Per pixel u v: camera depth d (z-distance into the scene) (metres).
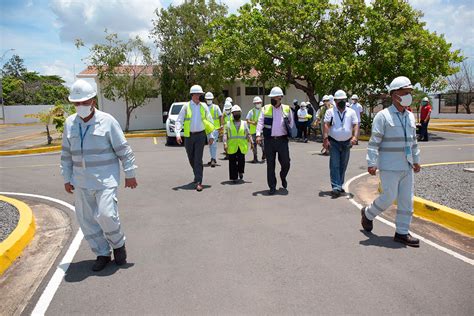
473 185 8.34
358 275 4.45
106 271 4.72
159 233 6.05
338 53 20.80
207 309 3.81
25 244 5.68
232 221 6.55
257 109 12.77
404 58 19.31
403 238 5.39
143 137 23.83
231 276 4.49
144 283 4.38
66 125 4.67
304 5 21.28
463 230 5.89
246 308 3.81
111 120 4.70
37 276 4.69
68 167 4.79
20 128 38.38
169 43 26.23
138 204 7.84
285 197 8.12
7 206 7.54
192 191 8.86
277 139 8.32
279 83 26.19
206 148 17.14
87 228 4.77
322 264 4.76
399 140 5.27
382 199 5.46
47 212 7.52
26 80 73.19
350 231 5.95
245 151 9.66
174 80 26.70
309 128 22.11
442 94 35.72
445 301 3.87
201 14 27.22
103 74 25.61
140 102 26.36
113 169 4.73
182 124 9.05
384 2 20.25
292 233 5.89
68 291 4.25
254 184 9.50
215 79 26.80
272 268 4.67
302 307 3.80
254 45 21.30
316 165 12.12
